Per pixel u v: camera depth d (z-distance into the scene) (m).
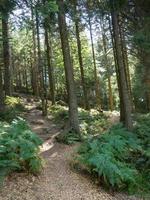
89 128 17.94
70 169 10.61
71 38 31.42
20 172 9.32
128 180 9.92
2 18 13.96
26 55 44.12
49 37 30.45
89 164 10.25
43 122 19.66
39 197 8.45
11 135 9.88
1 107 18.52
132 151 12.20
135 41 16.25
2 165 8.55
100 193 9.41
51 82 28.22
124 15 19.03
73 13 16.55
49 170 10.29
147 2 17.05
